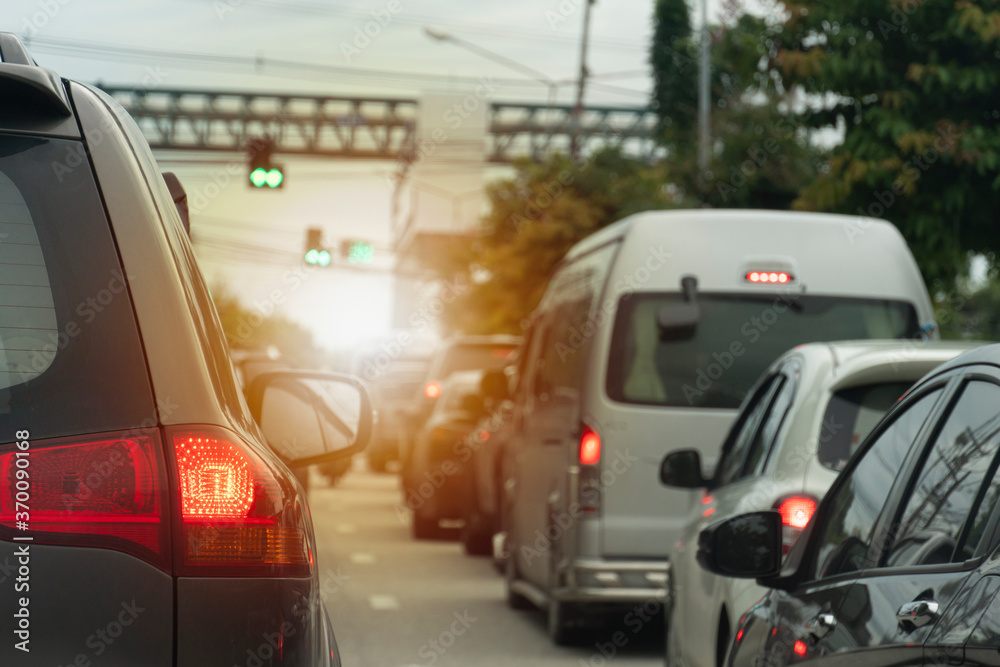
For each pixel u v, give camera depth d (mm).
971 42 15438
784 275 10797
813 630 4191
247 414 3340
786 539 6188
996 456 3387
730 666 5379
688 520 8016
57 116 3201
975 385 3781
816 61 15781
